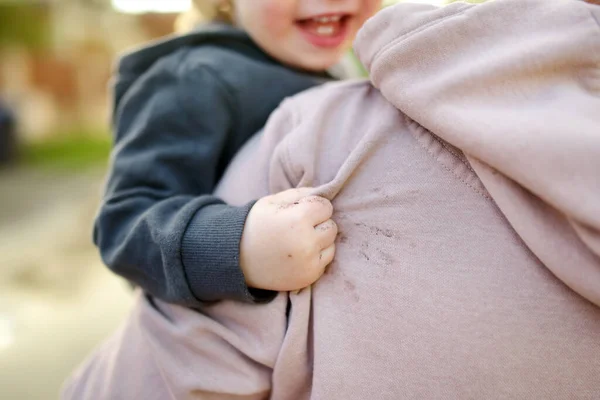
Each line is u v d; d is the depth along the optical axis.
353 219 0.73
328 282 0.73
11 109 8.17
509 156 0.60
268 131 0.86
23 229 4.58
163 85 1.06
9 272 3.41
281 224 0.70
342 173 0.72
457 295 0.65
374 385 0.67
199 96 1.00
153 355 0.83
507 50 0.65
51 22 10.42
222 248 0.74
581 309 0.62
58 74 10.44
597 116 0.60
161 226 0.82
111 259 0.89
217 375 0.76
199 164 0.98
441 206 0.68
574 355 0.61
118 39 10.73
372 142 0.73
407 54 0.70
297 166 0.76
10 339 2.48
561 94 0.62
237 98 1.01
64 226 4.60
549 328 0.62
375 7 1.13
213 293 0.76
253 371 0.75
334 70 1.41
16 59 10.24
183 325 0.81
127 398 0.84
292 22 1.09
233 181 0.87
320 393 0.69
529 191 0.63
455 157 0.69
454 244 0.67
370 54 0.75
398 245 0.69
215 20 1.28
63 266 3.50
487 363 0.63
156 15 8.91
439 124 0.65
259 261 0.72
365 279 0.70
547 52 0.62
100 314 2.74
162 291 0.83
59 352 2.36
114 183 0.99
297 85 1.09
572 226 0.60
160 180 0.96
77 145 9.44
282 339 0.73
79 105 10.62
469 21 0.68
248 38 1.15
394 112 0.75
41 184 6.67
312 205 0.71
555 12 0.65
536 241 0.62
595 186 0.56
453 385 0.64
